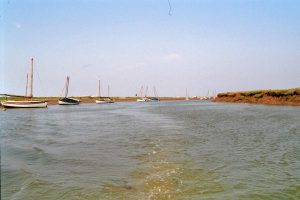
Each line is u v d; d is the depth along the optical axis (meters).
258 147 17.80
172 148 17.66
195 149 17.28
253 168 12.81
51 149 17.41
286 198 9.25
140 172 12.23
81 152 16.45
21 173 11.95
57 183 10.73
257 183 10.70
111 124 33.81
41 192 9.77
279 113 47.09
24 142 20.06
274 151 16.52
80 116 47.88
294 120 35.00
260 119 37.19
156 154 15.87
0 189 10.02
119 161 14.23
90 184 10.65
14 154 15.84
